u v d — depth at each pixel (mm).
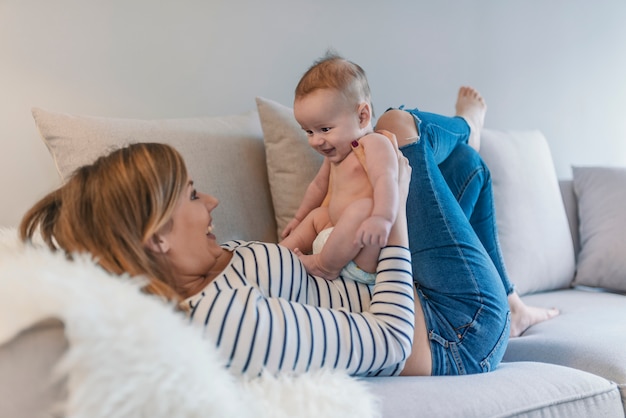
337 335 1081
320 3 2270
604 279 2307
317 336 1062
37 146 1834
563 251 2334
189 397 800
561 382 1262
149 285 958
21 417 754
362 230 1204
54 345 766
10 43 1784
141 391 769
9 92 1793
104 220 995
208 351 863
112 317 776
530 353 1644
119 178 1022
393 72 2455
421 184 1466
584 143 3021
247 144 1744
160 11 1973
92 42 1881
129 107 1946
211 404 820
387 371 1252
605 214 2383
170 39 1995
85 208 1010
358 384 1017
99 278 841
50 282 780
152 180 1031
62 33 1842
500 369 1394
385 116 1581
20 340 767
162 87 1992
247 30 2131
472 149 1759
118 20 1911
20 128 1812
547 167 2398
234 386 903
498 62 2721
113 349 759
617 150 3113
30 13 1800
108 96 1913
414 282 1431
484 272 1420
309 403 949
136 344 778
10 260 877
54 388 759
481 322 1376
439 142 1615
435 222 1431
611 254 2299
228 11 2090
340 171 1376
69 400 749
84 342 749
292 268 1183
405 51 2477
